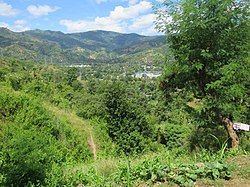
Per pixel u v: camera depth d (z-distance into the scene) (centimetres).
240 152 588
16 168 470
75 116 2588
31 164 486
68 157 1259
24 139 548
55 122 1650
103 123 2983
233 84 739
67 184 460
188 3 746
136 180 424
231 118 832
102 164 596
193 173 416
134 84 8556
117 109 3048
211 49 781
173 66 830
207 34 752
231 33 750
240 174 415
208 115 853
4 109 1370
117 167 511
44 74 6525
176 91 944
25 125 1288
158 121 3581
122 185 422
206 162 483
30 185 447
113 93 3103
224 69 717
